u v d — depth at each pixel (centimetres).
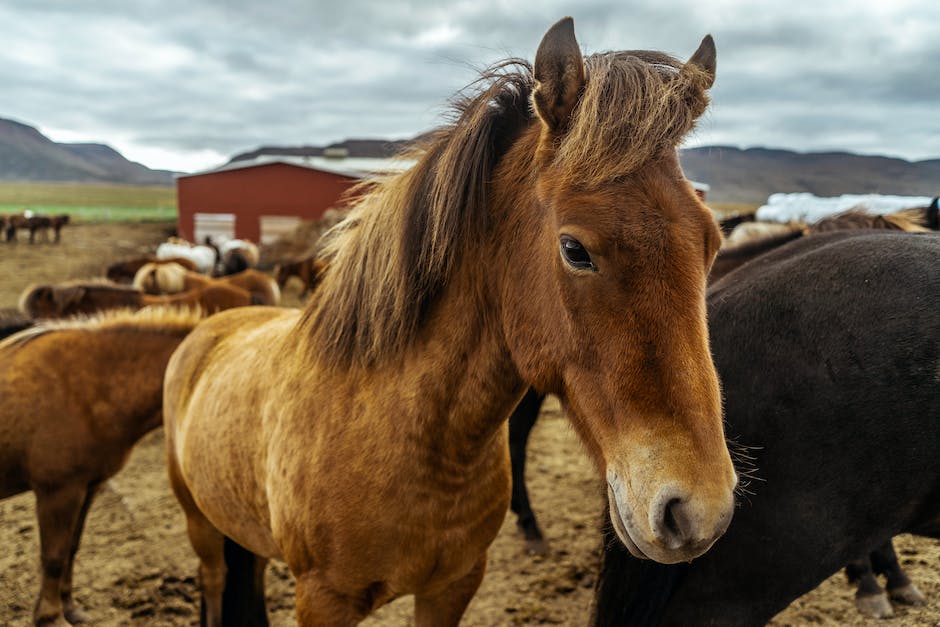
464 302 166
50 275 1645
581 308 131
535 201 146
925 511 166
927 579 328
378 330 173
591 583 355
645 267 124
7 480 320
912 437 157
